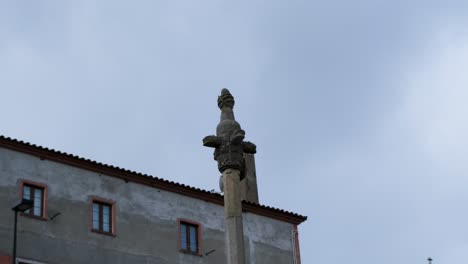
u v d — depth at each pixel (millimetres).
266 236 50406
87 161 44562
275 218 51500
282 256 50438
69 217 42906
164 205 47031
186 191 48125
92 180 44719
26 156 42781
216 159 26047
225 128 26109
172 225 46781
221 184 26078
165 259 45625
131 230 45000
